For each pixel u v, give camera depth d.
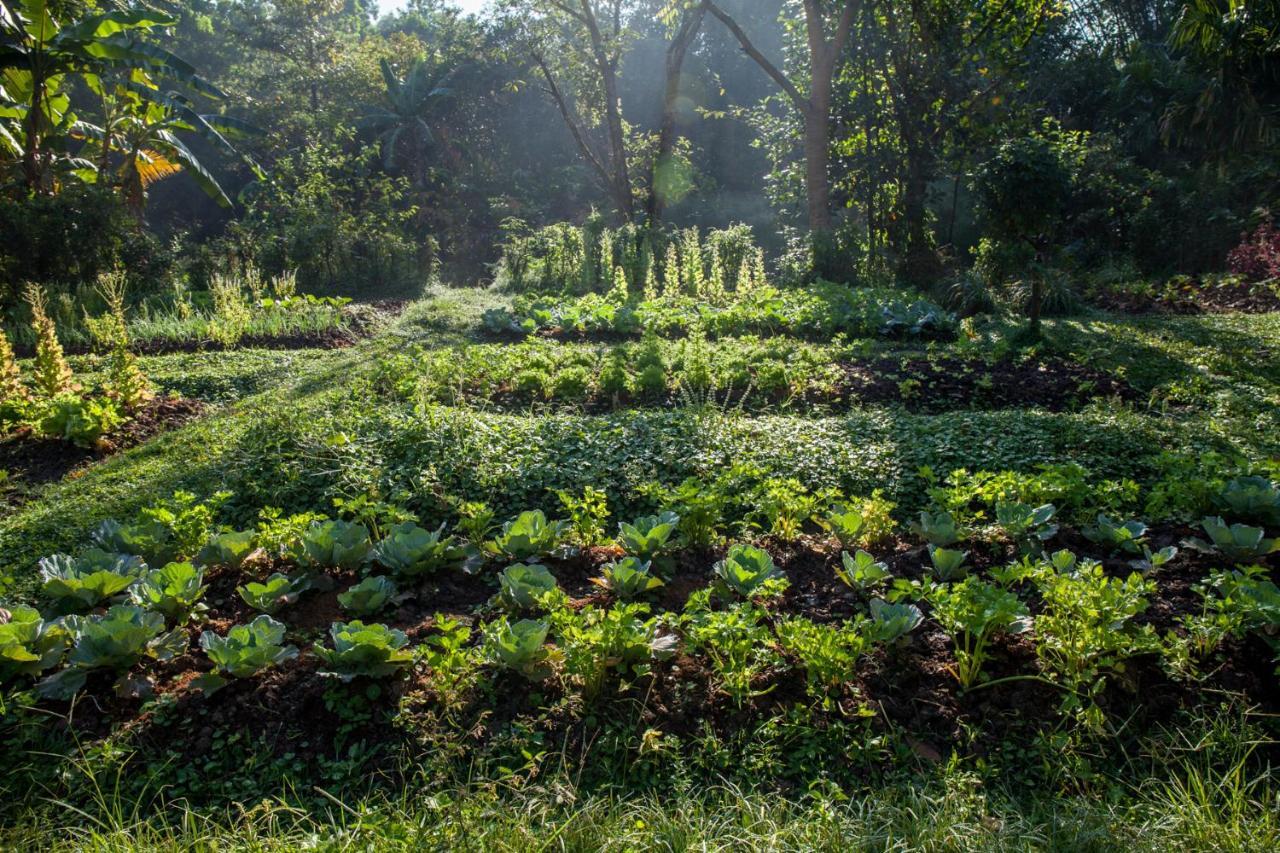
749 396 8.95
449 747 3.65
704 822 3.23
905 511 6.16
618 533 5.92
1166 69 24.20
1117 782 3.54
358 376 9.45
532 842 3.10
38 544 5.74
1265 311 14.55
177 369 10.34
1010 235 12.17
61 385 8.66
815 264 18.48
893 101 20.39
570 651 3.84
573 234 20.28
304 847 3.08
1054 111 26.75
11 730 3.78
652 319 12.95
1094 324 13.02
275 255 19.33
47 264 15.38
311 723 3.83
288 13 33.94
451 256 28.58
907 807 3.33
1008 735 3.77
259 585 4.52
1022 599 4.69
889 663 4.16
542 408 8.59
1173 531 5.28
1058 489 5.32
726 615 3.94
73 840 3.25
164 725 3.82
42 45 16.58
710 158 35.22
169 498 6.21
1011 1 19.39
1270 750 3.68
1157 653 4.08
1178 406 8.47
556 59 29.58
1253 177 19.97
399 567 4.88
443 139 33.47
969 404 8.78
